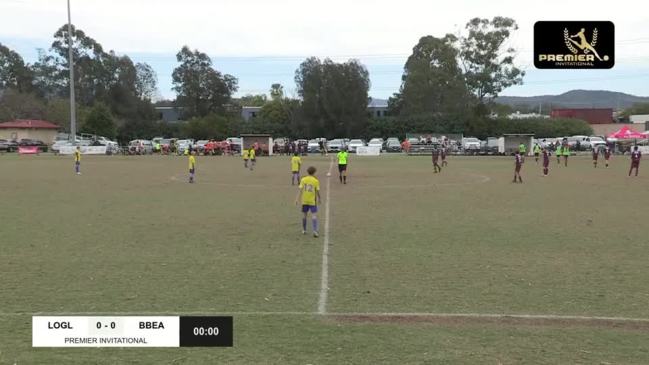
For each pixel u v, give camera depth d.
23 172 38.66
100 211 19.30
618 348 6.70
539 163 51.53
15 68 113.06
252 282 9.77
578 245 13.21
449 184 30.31
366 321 7.65
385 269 10.75
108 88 109.19
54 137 88.12
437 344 6.80
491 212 19.12
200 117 103.31
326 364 6.23
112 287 9.41
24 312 8.05
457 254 12.16
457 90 93.12
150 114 105.12
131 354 6.56
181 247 12.99
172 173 38.38
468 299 8.73
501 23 94.50
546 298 8.80
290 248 12.88
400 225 16.27
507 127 91.19
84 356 6.49
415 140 82.62
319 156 67.44
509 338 7.01
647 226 16.11
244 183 30.67
